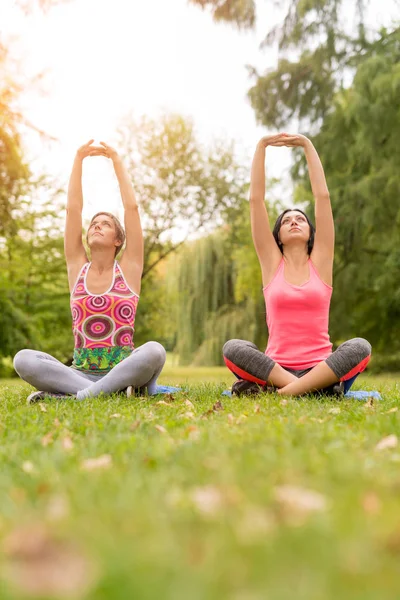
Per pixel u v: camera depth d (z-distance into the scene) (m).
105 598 1.05
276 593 1.05
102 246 5.46
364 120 15.67
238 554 1.25
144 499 1.69
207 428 3.08
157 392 5.44
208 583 1.10
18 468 2.27
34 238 22.31
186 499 1.69
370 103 15.74
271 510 1.59
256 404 4.22
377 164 16.41
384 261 17.77
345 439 2.73
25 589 1.11
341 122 17.02
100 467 2.20
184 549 1.28
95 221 5.58
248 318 18.88
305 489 1.80
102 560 1.22
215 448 2.46
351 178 17.59
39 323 22.36
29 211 21.64
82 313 5.37
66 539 1.37
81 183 5.64
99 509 1.60
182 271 19.38
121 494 1.74
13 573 1.19
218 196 20.81
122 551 1.27
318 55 17.30
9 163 13.77
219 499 1.69
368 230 17.11
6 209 15.12
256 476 1.95
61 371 5.08
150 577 1.13
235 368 5.12
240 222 20.30
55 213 22.39
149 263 22.86
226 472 1.98
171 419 3.56
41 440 2.86
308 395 4.91
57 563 1.23
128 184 5.65
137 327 23.55
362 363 4.91
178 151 20.67
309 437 2.74
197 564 1.20
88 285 5.45
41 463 2.27
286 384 4.99
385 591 1.07
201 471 2.04
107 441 2.79
